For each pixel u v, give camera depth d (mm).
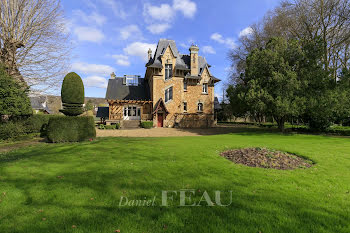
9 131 12953
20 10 14703
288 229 2818
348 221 3066
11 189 4277
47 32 16297
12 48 14734
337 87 18297
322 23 22562
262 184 4664
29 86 14359
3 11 14367
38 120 16500
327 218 3143
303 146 10539
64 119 12469
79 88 13320
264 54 19266
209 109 30266
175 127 28344
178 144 11039
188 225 2889
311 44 18547
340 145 11086
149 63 29281
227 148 9648
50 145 11023
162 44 29688
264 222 3000
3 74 12562
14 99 12648
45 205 3525
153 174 5355
